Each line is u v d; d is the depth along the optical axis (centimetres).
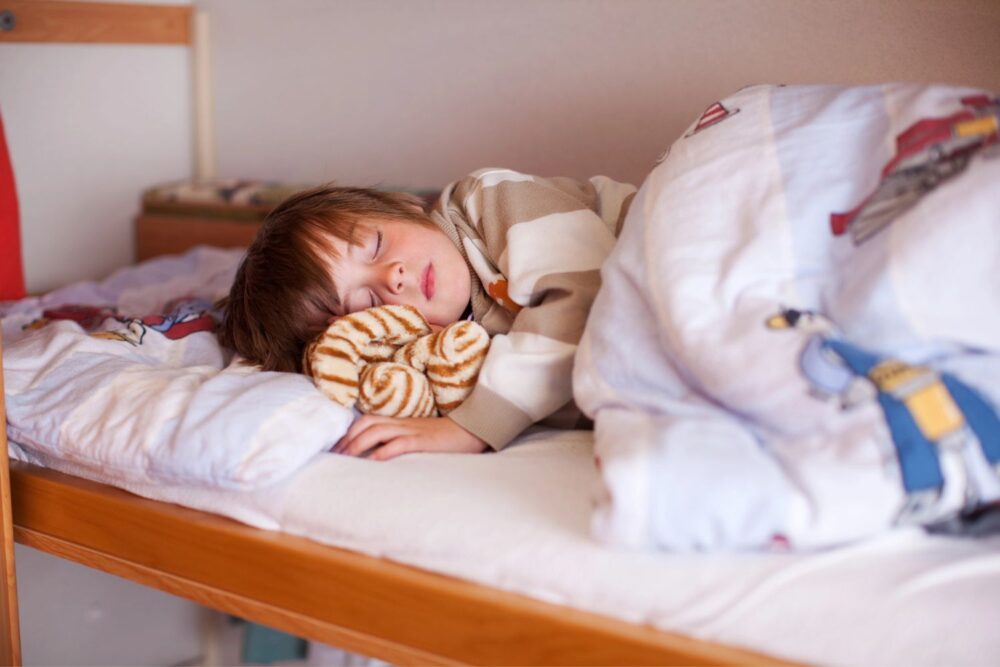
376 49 186
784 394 74
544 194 111
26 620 146
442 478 86
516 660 73
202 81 206
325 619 83
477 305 113
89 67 189
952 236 75
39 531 103
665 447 71
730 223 88
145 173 203
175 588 93
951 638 61
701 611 67
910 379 72
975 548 69
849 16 140
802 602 65
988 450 69
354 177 194
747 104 98
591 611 71
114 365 106
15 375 106
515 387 97
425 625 77
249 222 188
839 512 67
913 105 88
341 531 83
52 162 184
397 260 109
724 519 68
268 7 197
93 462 96
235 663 174
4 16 166
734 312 82
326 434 92
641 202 96
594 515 72
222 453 88
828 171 88
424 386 101
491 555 76
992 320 74
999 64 131
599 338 89
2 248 149
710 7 150
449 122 180
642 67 158
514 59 171
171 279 165
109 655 159
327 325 112
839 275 82
